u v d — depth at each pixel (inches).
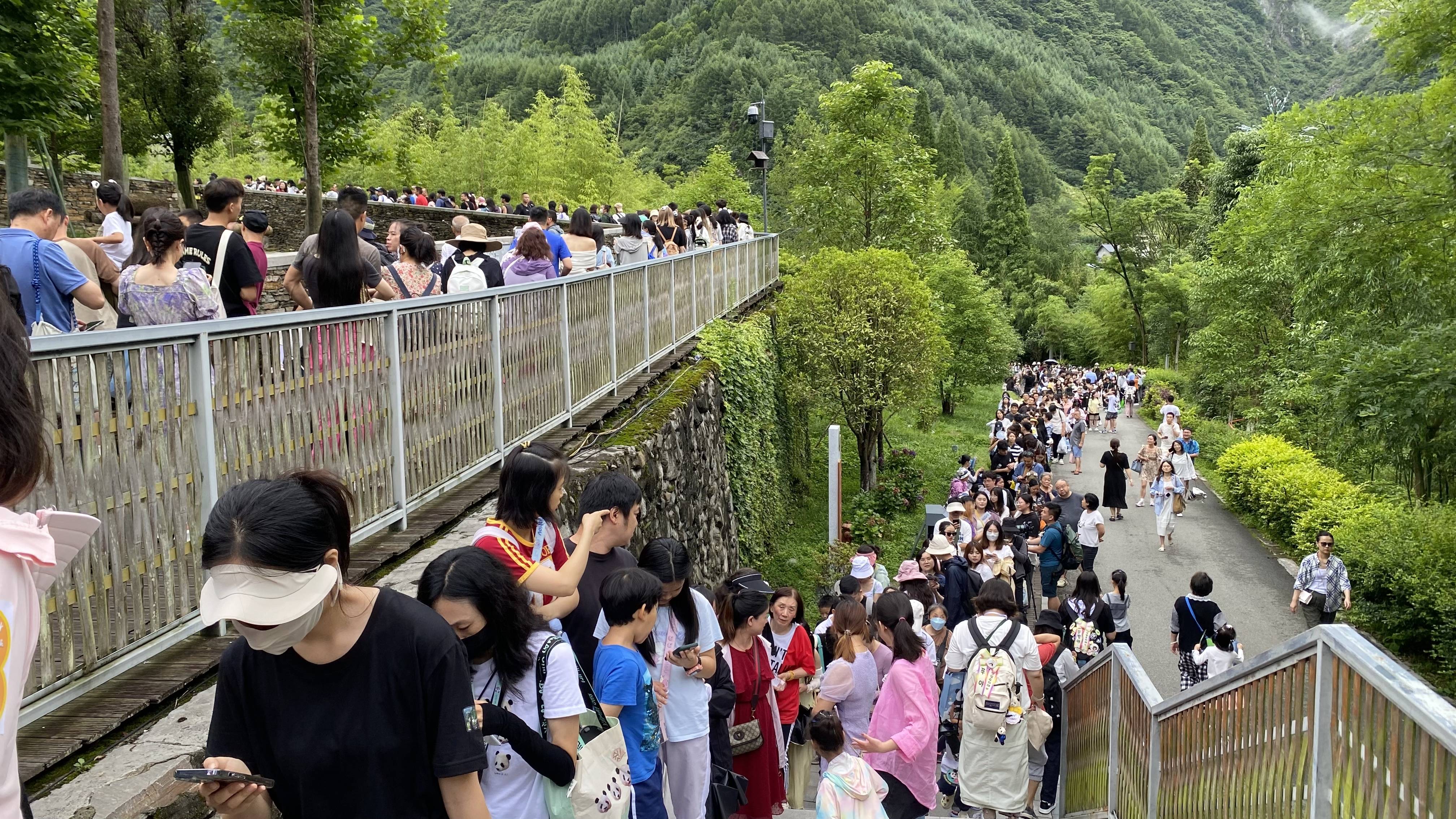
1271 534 788.0
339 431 200.2
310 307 255.9
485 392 276.5
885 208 1214.9
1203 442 1227.2
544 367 323.9
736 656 204.1
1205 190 3026.6
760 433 684.1
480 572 106.8
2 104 518.3
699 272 620.4
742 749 201.9
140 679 149.0
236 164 1814.7
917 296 848.9
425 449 239.9
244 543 71.0
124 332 138.0
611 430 358.3
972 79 7298.2
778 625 251.6
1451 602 542.3
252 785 78.1
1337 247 664.4
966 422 1584.6
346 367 203.2
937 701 267.1
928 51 7273.6
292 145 875.4
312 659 80.7
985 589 261.3
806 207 1242.0
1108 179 2405.3
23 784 120.6
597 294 386.9
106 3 463.2
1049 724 262.2
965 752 254.7
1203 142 3100.4
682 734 172.4
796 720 254.2
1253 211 1121.4
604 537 157.6
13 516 57.6
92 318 217.6
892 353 852.0
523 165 1831.9
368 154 923.4
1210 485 995.9
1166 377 1857.8
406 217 1024.2
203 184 1141.7
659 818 143.2
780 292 900.6
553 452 145.6
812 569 642.8
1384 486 800.9
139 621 143.9
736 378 609.3
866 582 331.6
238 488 74.2
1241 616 598.2
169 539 150.5
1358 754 104.0
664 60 6663.4
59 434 127.8
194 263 208.8
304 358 187.6
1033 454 701.3
